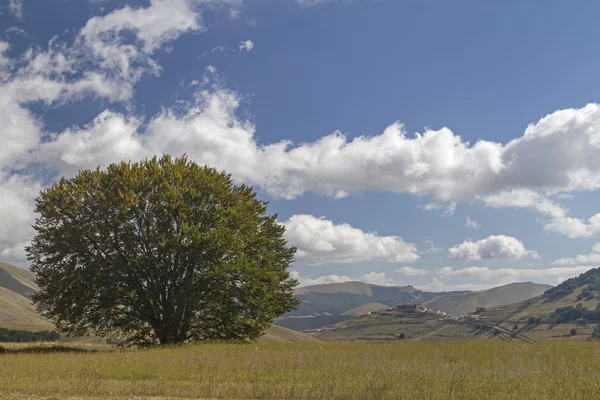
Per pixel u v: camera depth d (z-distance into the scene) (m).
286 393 14.02
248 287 42.75
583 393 13.87
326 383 15.19
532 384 14.89
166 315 42.72
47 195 41.72
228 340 42.69
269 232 49.66
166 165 43.72
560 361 19.80
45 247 41.94
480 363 20.42
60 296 41.44
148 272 41.03
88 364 20.94
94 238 41.16
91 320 42.88
